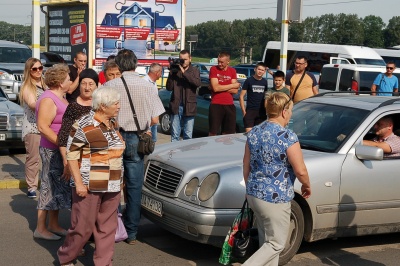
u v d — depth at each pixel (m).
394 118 7.04
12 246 6.41
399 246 7.07
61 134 5.88
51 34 24.22
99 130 5.22
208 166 6.04
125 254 6.32
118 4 21.67
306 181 4.98
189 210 5.80
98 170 5.25
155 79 9.68
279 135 4.94
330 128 6.72
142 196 6.51
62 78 6.28
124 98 6.23
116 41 21.83
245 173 5.18
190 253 6.43
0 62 19.97
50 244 6.52
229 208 5.76
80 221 5.33
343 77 16.77
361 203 6.34
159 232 7.18
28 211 7.81
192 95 10.74
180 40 22.91
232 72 10.27
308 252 6.64
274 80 9.85
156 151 6.84
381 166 6.43
